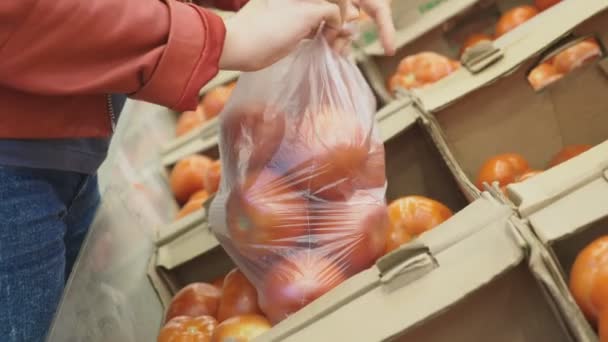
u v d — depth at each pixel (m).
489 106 1.06
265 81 0.85
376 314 0.64
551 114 1.08
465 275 0.63
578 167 0.71
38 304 0.70
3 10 0.57
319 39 0.85
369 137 0.85
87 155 0.78
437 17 1.54
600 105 1.06
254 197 0.82
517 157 1.05
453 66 1.40
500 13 1.57
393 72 1.55
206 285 1.02
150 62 0.64
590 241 0.72
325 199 0.82
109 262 0.97
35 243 0.70
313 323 0.66
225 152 0.87
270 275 0.82
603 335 0.65
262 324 0.83
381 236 0.85
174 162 1.46
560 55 1.23
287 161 0.82
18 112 0.66
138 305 1.02
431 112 1.03
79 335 0.81
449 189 1.11
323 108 0.84
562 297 0.61
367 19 1.55
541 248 0.63
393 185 1.10
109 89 0.64
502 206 0.68
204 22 0.66
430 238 0.68
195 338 0.89
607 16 1.02
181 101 0.67
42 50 0.60
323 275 0.80
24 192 0.69
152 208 1.27
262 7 0.73
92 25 0.60
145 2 0.64
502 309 0.65
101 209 1.00
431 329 0.64
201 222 1.15
